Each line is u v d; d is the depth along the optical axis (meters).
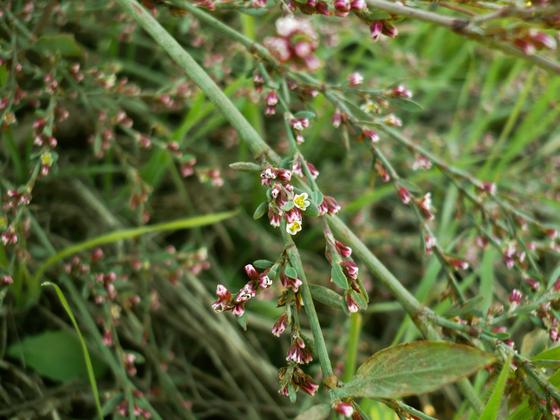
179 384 0.22
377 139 0.18
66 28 0.23
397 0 0.15
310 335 0.24
